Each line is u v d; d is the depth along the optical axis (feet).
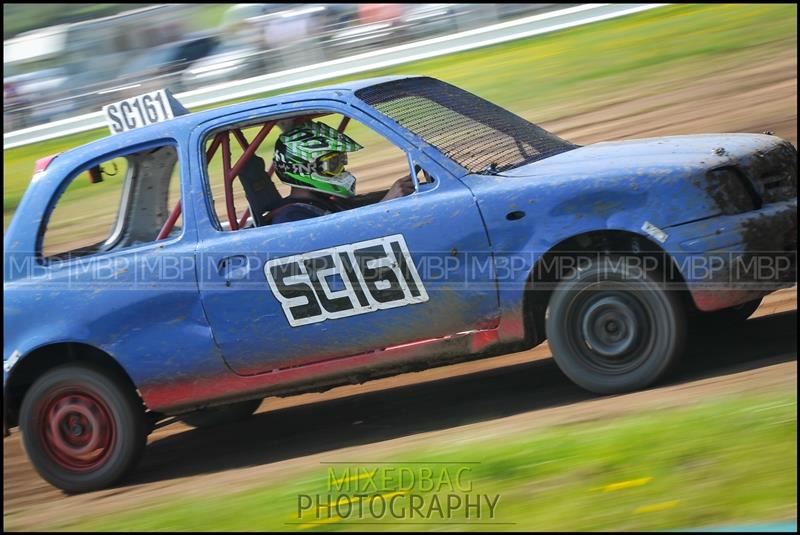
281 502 47.32
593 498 40.70
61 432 60.44
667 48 180.24
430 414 63.10
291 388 58.44
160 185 64.28
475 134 58.59
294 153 58.85
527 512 40.91
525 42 208.44
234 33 223.30
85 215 120.98
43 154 199.93
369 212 55.83
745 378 52.54
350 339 56.49
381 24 215.10
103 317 58.80
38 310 59.57
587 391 58.44
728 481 39.70
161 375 58.75
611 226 52.70
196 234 58.34
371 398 71.51
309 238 56.18
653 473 41.57
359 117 56.75
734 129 127.44
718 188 52.49
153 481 61.31
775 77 148.66
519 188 54.13
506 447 48.32
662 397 51.52
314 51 215.51
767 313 67.41
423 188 55.62
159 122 60.90
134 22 238.07
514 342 55.47
